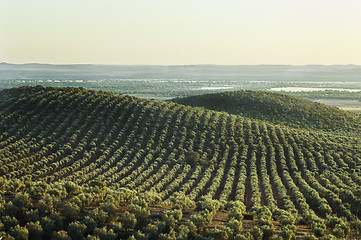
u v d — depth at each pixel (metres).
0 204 32.72
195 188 57.00
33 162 65.56
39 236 30.23
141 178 61.09
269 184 58.59
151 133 84.75
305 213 42.69
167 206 42.16
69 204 34.09
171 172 65.19
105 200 37.97
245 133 88.69
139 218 34.44
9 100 93.94
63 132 81.19
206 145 81.88
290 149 79.56
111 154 74.06
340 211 48.19
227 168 70.56
